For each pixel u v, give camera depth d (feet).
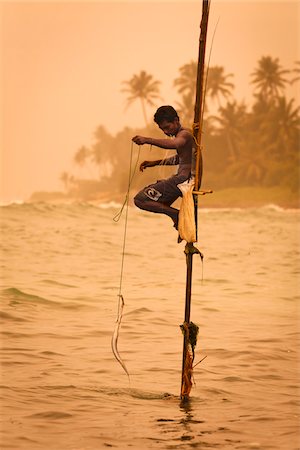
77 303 100.78
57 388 57.82
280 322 89.81
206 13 54.95
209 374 63.93
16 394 55.57
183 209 54.75
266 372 64.90
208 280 132.36
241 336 80.59
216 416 51.57
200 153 54.95
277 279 134.82
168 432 47.78
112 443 45.44
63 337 78.23
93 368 65.16
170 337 79.97
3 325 83.20
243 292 116.78
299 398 56.49
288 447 45.09
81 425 48.91
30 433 46.96
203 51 55.11
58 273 137.59
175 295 112.06
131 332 82.12
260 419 50.93
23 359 67.41
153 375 63.46
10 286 114.62
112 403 54.34
